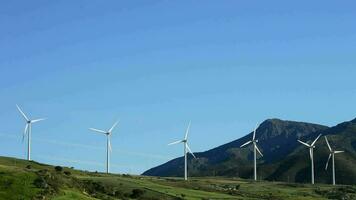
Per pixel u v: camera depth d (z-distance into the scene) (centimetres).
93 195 17250
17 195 14512
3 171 16000
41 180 15812
